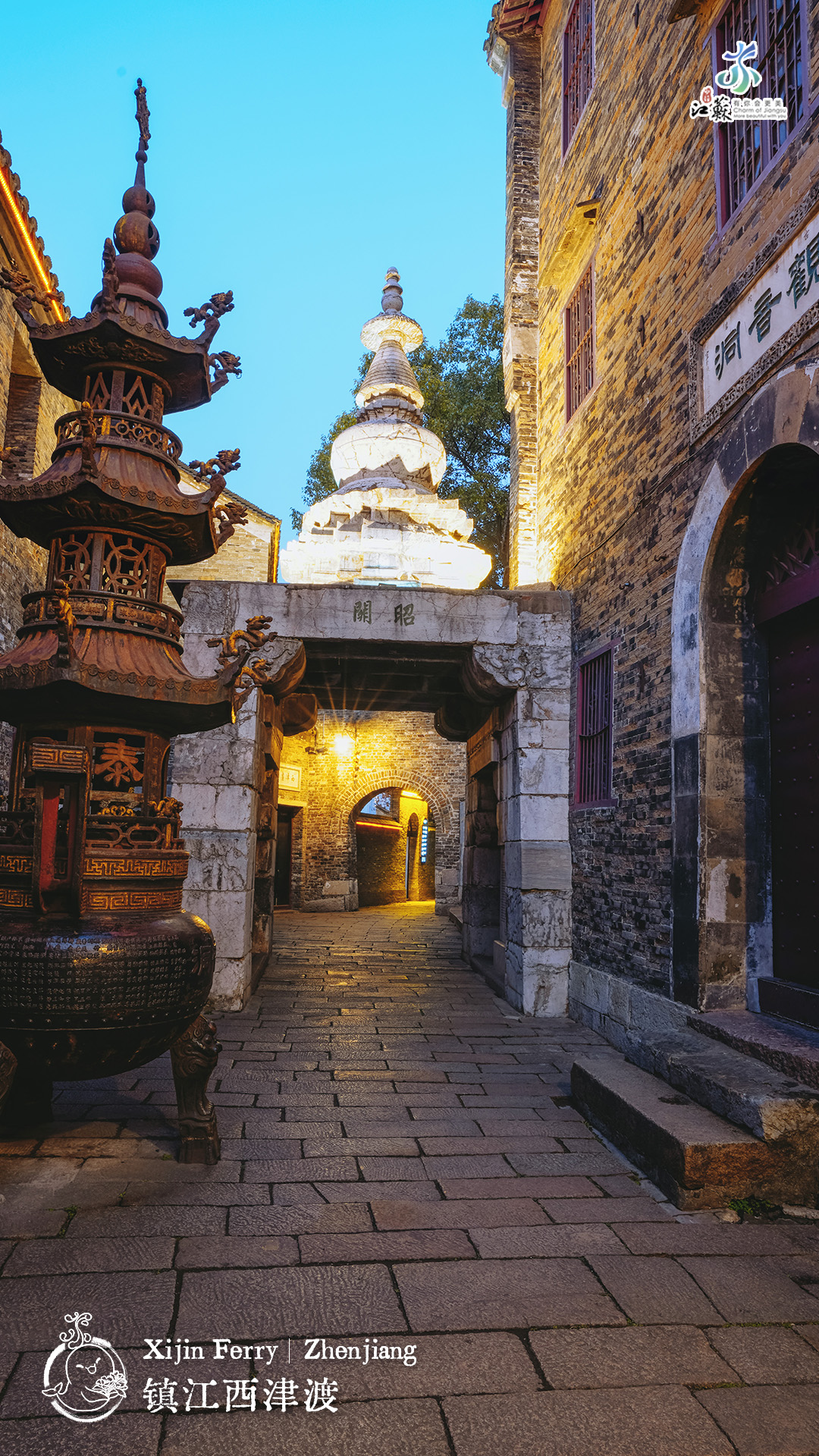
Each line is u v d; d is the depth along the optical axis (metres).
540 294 10.12
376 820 21.08
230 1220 3.28
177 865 3.72
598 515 7.38
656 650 5.88
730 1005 4.91
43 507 3.68
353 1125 4.43
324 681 9.62
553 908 7.61
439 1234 3.23
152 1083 4.97
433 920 16.86
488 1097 5.00
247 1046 6.03
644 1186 3.75
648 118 6.48
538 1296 2.80
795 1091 3.73
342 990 8.54
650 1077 4.55
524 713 7.88
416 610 7.90
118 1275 2.85
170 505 3.77
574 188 8.66
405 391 12.18
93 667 3.37
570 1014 7.41
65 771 3.22
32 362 9.12
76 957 3.22
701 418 5.31
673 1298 2.81
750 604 5.09
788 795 4.84
